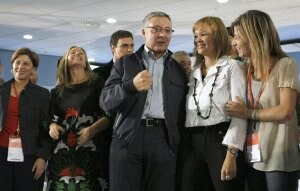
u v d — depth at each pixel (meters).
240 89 1.71
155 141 1.83
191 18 6.14
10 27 7.02
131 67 1.89
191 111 1.84
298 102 1.70
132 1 5.34
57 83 2.47
